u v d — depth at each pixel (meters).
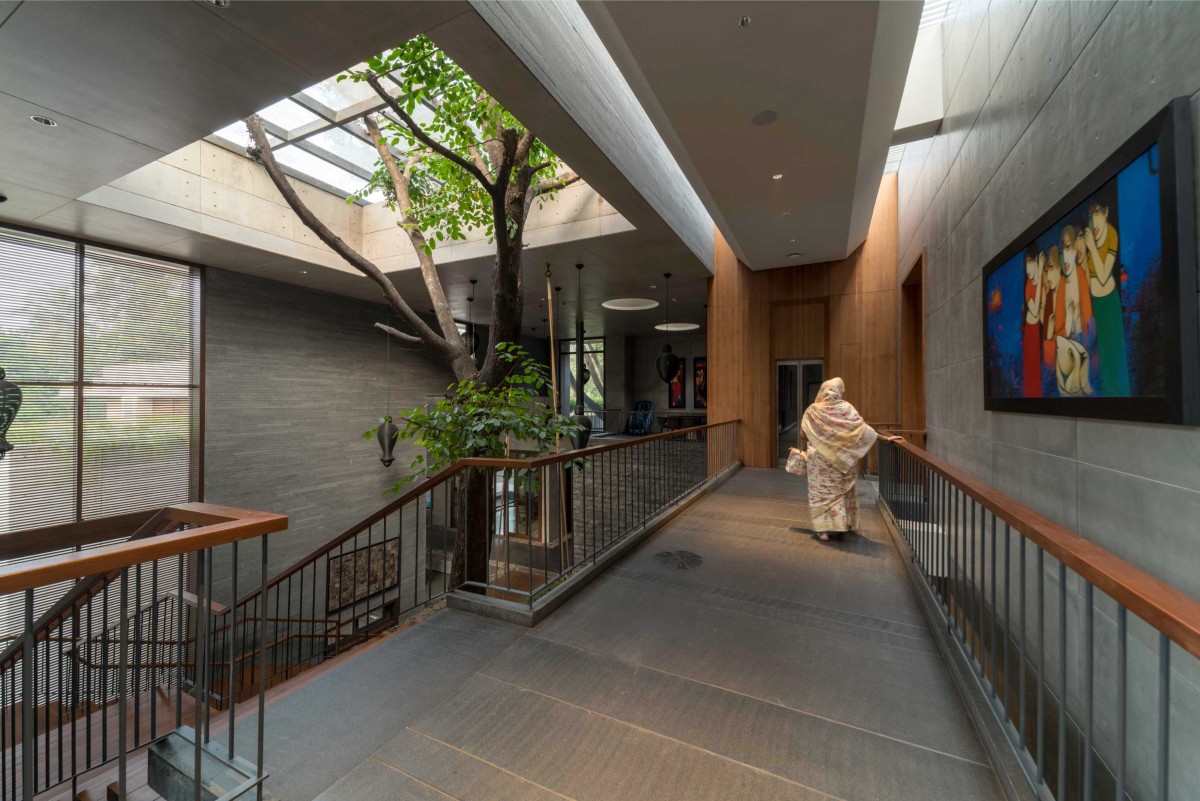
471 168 3.79
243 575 6.95
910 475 3.72
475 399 4.21
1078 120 2.28
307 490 7.88
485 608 2.78
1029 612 2.75
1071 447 2.34
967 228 3.92
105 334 5.77
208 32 2.37
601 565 3.38
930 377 5.19
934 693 2.04
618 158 4.19
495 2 2.48
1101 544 2.10
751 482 6.83
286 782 1.59
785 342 8.11
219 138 5.63
